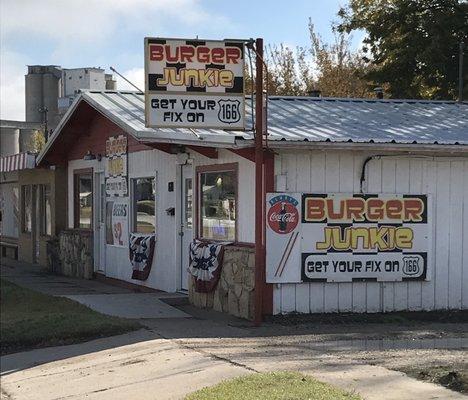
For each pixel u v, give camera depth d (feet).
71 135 62.13
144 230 51.67
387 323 35.22
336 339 31.01
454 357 26.68
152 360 27.63
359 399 20.08
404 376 23.25
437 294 38.19
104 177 58.34
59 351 31.09
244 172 37.83
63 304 41.57
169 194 47.11
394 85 86.84
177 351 28.63
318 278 36.22
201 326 34.37
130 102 50.29
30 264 75.92
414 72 86.22
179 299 42.86
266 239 35.55
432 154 37.68
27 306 42.39
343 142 34.83
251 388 21.70
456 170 38.37
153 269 49.67
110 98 51.29
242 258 36.68
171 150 44.57
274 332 32.73
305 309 36.35
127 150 53.42
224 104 34.63
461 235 38.50
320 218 36.22
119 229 55.31
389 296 37.52
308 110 45.01
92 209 60.85
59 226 68.39
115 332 33.47
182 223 45.88
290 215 35.81
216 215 41.14
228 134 36.19
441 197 38.11
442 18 81.92
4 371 28.50
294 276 35.94
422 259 37.65
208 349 28.84
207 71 34.42
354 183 36.83
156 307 40.24
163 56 34.04
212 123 34.53
